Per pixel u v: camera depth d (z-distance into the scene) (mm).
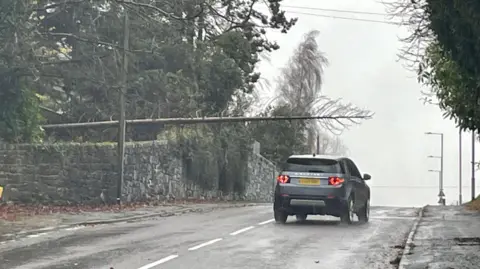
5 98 24141
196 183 36188
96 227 18531
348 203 19094
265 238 15711
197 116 34125
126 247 13992
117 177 26719
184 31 27312
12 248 13891
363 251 13562
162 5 27266
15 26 21891
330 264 11852
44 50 25719
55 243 14742
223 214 23797
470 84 13570
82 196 26047
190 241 15055
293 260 12258
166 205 28328
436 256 12328
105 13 27594
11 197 24547
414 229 17609
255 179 44344
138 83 30969
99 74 26703
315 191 18953
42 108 29656
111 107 31734
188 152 34625
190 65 34500
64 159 25547
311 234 16641
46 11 25812
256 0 29781
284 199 19125
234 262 11953
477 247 13648
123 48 25266
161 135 33562
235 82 38250
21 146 24906
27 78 24484
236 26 28234
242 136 40656
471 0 8969
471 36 9883
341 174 19172
